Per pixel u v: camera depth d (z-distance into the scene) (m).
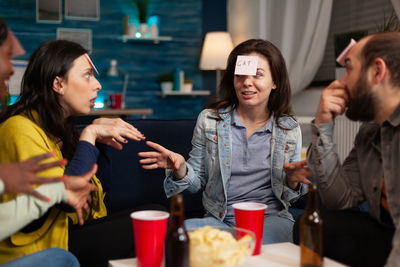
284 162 1.85
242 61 1.79
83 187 1.32
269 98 1.92
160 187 2.19
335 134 3.84
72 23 5.46
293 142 1.87
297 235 1.39
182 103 5.95
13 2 5.22
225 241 1.03
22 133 1.41
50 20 5.36
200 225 1.74
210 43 5.34
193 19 5.91
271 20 4.87
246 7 5.39
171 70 5.88
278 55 1.85
